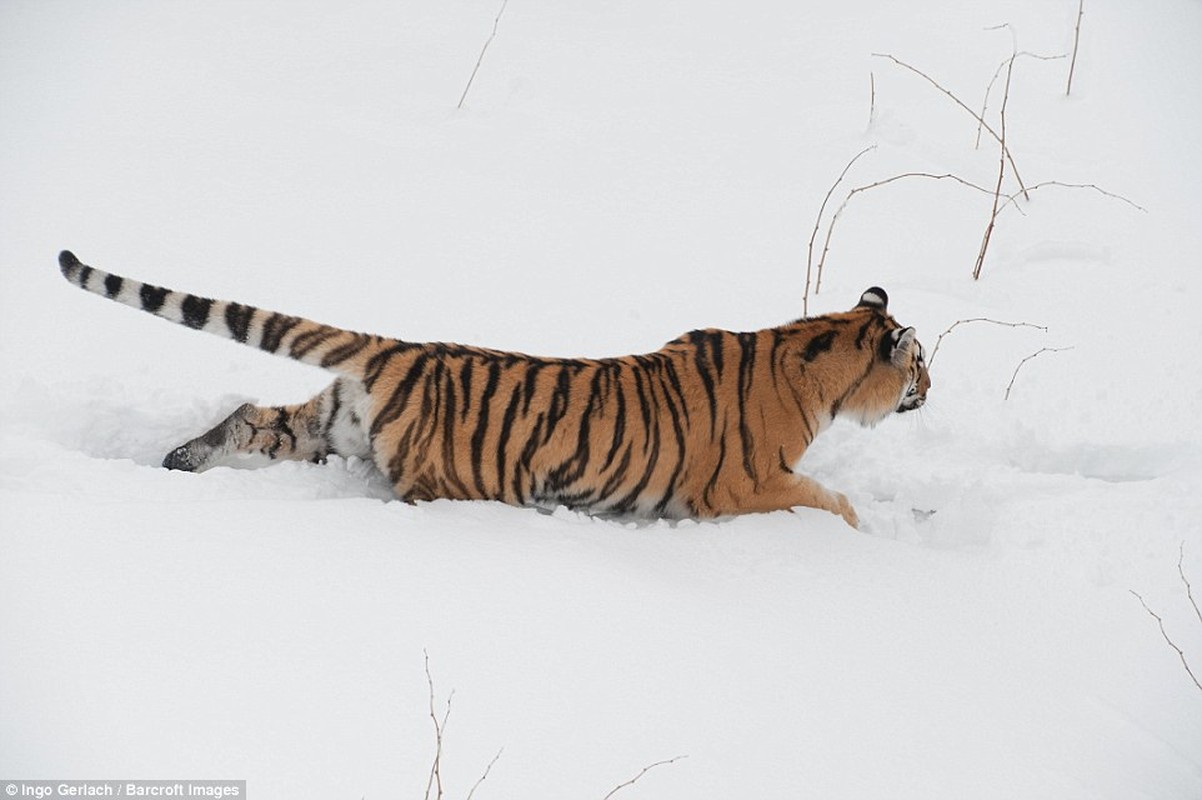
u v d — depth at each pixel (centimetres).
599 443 1622
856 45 3022
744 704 1261
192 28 2930
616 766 1160
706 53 2992
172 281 2023
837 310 2109
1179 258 2273
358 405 1617
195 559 1350
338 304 2023
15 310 1920
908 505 1769
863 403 1764
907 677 1344
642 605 1388
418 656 1255
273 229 2212
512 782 1126
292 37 2933
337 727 1155
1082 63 2905
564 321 2042
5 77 2614
